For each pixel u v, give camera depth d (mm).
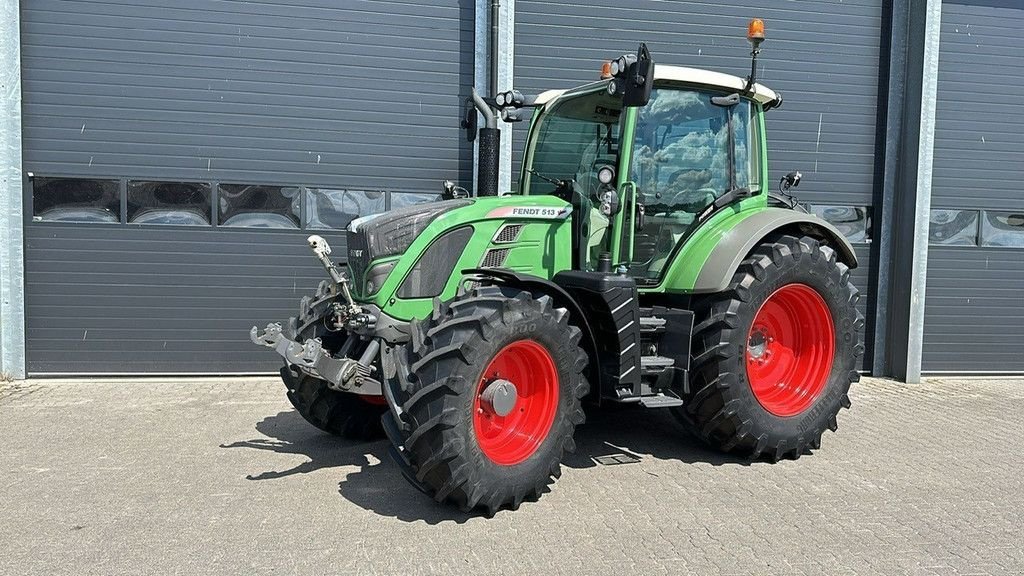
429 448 3174
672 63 6781
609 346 3820
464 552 2988
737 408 4059
